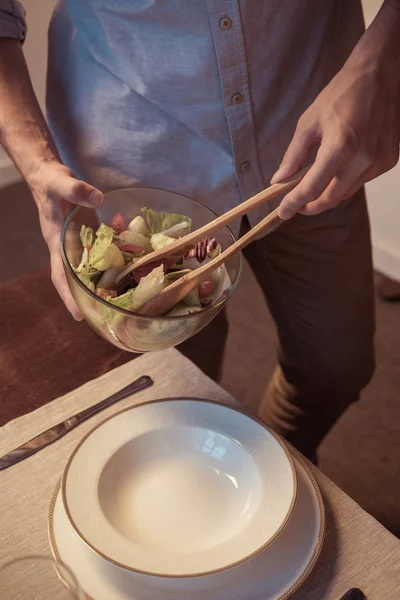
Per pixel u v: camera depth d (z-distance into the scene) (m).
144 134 0.99
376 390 1.85
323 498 0.71
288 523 0.66
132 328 0.66
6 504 0.70
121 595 0.61
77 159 1.07
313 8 0.93
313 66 0.97
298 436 1.34
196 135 0.98
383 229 2.16
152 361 0.87
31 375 0.88
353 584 0.63
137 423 0.74
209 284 0.74
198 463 0.73
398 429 1.75
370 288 1.22
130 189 0.79
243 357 1.97
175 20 0.87
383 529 0.68
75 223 0.76
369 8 1.82
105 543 0.63
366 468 1.65
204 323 0.70
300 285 1.18
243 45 0.89
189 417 0.75
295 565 0.63
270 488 0.68
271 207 1.05
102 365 0.89
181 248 0.73
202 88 0.92
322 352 1.22
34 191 0.89
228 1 0.85
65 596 0.52
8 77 0.96
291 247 1.14
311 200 0.74
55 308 0.98
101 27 0.93
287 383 1.32
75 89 1.03
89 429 0.78
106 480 0.70
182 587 0.61
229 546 0.64
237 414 0.75
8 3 0.96
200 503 0.70
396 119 0.84
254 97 0.94
